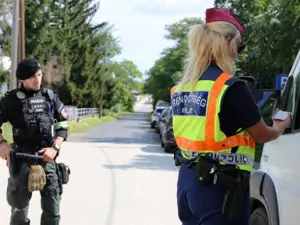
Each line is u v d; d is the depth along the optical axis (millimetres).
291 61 13945
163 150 16453
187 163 2680
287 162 3045
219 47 2604
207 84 2568
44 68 38531
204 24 2678
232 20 2645
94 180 9500
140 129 33406
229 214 2523
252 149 2615
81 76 47844
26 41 36531
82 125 34344
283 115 2812
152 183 9344
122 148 16812
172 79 52031
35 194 7750
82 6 47406
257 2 18734
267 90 2900
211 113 2521
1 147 4215
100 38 54656
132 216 6695
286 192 2990
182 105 2711
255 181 3729
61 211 6871
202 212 2600
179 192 2748
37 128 4191
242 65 17953
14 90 4270
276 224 3156
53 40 38750
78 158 13172
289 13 13680
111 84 67812
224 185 2529
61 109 4379
